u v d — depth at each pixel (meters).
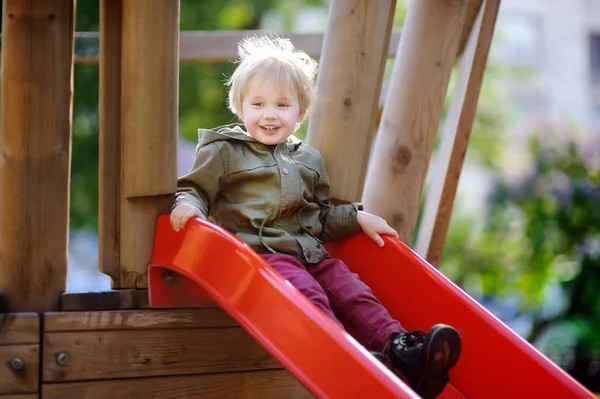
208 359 2.65
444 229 3.71
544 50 10.69
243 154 2.74
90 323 2.52
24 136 2.50
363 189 3.31
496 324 2.54
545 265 6.78
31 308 2.53
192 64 8.30
